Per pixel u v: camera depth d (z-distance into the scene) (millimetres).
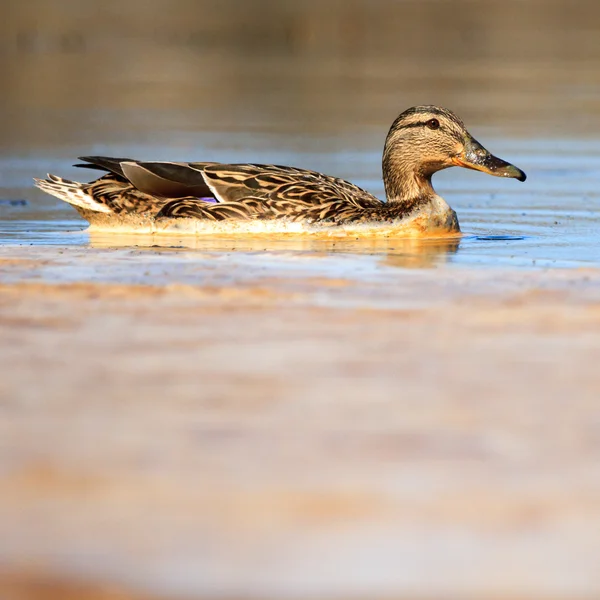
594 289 13125
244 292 12906
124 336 11016
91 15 61406
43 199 21781
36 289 13078
